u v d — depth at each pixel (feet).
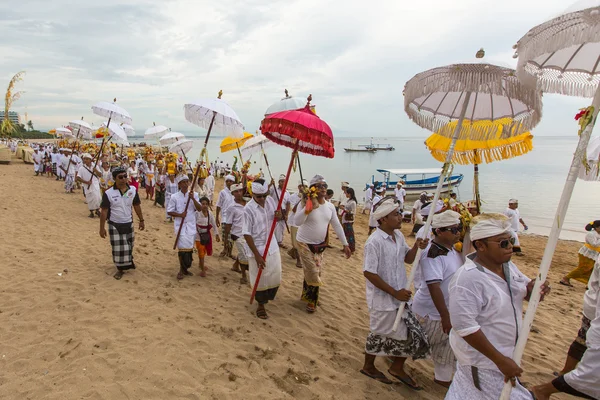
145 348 13.76
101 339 14.12
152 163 58.13
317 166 185.16
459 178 98.43
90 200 37.81
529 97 10.11
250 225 17.08
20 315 15.85
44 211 39.22
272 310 18.71
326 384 12.77
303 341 15.81
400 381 13.29
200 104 20.22
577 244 49.96
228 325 16.44
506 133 12.61
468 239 13.03
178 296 19.20
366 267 12.35
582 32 6.55
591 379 9.48
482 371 8.27
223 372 12.81
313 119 14.85
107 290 19.08
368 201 69.62
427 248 12.49
